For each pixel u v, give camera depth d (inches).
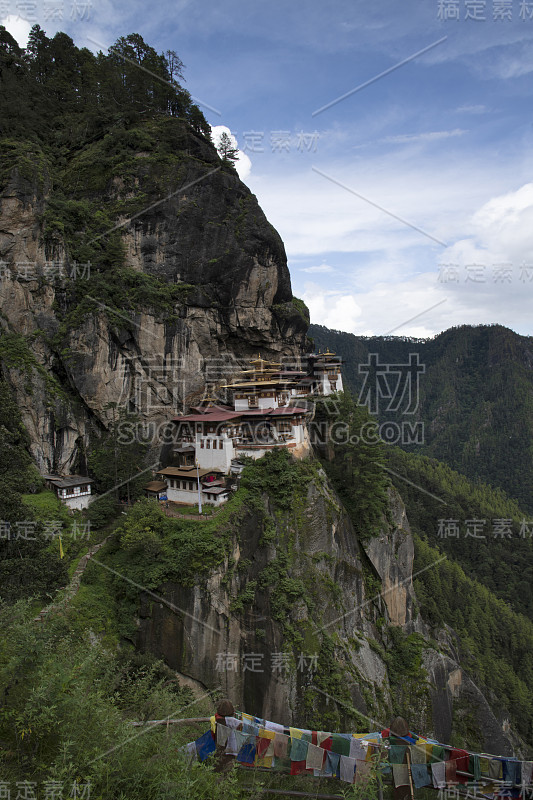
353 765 521.7
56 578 1269.7
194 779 475.5
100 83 2576.3
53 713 479.2
